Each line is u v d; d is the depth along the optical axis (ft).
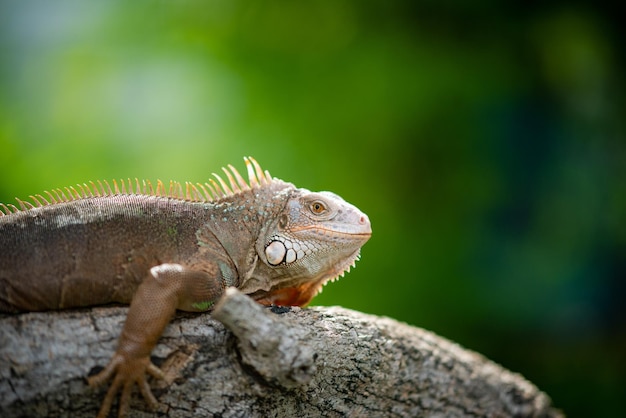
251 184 15.65
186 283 13.07
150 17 40.45
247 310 12.78
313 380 14.87
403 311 37.32
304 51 40.37
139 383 12.51
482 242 38.86
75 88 39.37
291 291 16.15
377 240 38.27
